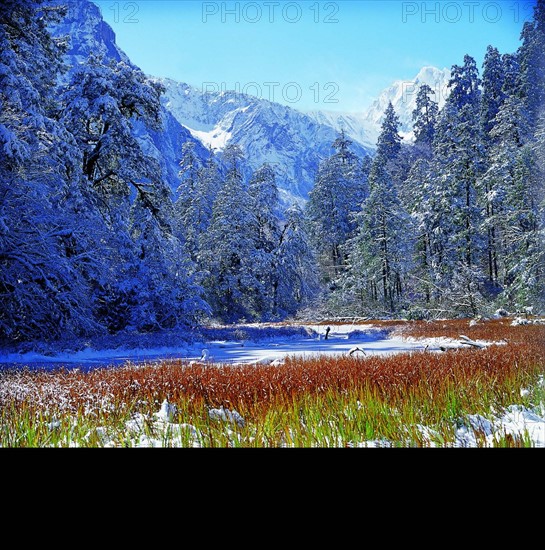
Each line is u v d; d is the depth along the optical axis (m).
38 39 23.70
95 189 28.34
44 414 6.63
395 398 7.19
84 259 22.12
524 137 46.47
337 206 66.81
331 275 64.31
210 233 51.22
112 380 9.45
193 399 7.49
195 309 28.38
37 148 20.19
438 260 50.81
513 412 6.46
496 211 48.50
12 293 18.92
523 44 41.16
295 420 5.90
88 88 27.50
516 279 37.66
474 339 22.05
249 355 19.59
